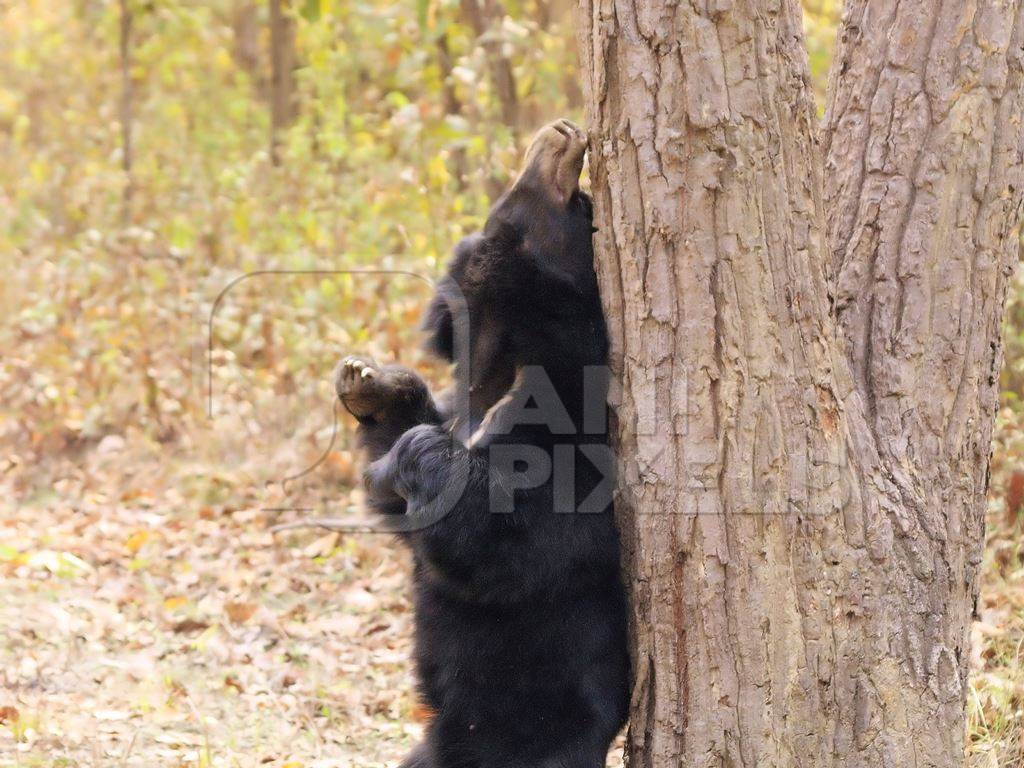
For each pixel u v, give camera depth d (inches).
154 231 872.9
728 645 284.2
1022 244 609.9
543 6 782.5
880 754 286.2
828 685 284.7
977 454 307.0
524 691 320.2
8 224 991.6
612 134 289.1
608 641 315.9
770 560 282.2
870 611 286.5
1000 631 461.7
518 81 732.7
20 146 1203.2
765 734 283.6
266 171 871.1
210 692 471.8
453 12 711.7
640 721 302.2
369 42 868.0
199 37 1168.2
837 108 321.4
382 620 544.4
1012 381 597.0
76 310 811.4
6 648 488.7
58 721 422.9
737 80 273.9
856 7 322.3
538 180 316.2
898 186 305.6
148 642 514.3
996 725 391.2
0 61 1411.2
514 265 318.7
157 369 731.4
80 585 570.9
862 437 291.4
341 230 767.7
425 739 343.0
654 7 276.8
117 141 1095.0
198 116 1104.8
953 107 302.7
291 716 455.5
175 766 394.3
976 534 306.8
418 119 737.6
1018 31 304.7
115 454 703.7
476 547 305.7
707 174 277.0
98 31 1243.8
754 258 278.4
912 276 302.4
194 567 591.2
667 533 288.5
